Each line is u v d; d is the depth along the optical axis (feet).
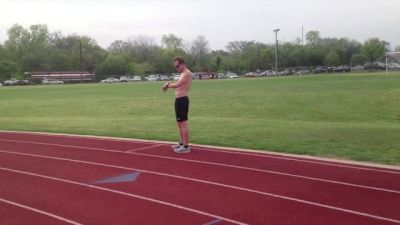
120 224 21.24
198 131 50.62
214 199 24.67
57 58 407.64
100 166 33.58
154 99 112.98
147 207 23.62
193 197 25.13
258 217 21.72
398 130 48.75
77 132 52.75
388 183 26.99
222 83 201.57
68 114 84.64
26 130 56.59
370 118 73.05
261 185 27.22
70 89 190.90
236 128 52.95
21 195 26.43
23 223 21.71
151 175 30.32
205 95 122.11
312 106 89.20
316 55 417.69
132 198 25.25
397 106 84.84
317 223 20.72
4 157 38.19
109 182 28.81
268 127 53.57
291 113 80.23
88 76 368.89
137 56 446.60
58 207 24.04
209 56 444.55
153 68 424.05
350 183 27.20
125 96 128.77
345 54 428.56
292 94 115.34
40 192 26.99
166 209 23.22
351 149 37.86
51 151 40.50
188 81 36.52
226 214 22.25
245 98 108.99
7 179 30.35
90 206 24.07
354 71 342.85
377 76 211.00
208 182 28.17
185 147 37.58
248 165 32.60
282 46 441.68
